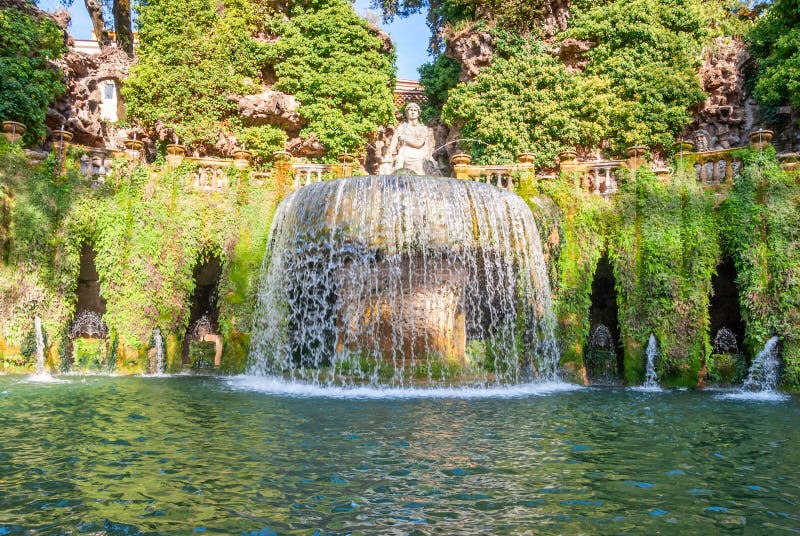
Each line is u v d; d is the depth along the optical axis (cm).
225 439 733
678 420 919
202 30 2505
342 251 1322
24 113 1911
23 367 1427
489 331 1589
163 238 1566
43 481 554
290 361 1487
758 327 1388
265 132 2472
